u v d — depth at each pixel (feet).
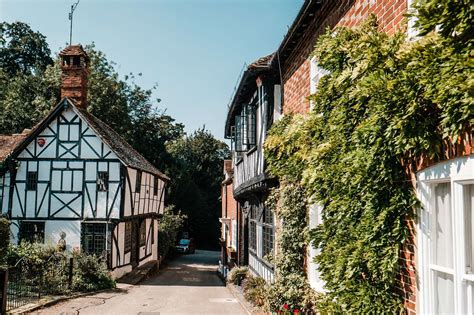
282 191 25.54
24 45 139.85
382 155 11.35
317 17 21.43
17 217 64.18
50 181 64.80
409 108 9.73
